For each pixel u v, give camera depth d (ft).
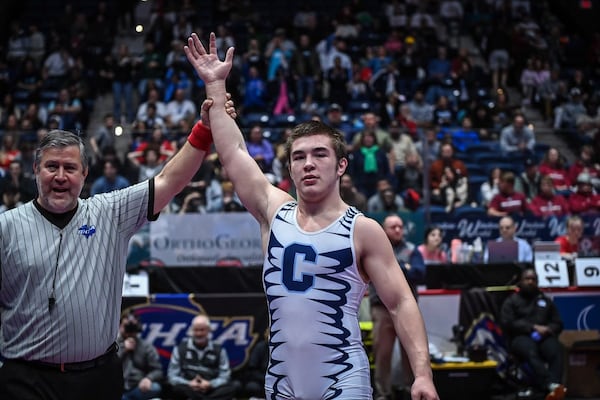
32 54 64.95
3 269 12.97
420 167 38.14
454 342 32.32
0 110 54.39
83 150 13.44
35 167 13.24
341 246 11.82
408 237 36.91
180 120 47.80
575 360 32.35
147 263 35.91
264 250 12.51
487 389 30.09
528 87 62.03
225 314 31.55
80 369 12.98
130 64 56.85
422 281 30.55
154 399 29.40
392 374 29.09
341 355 11.61
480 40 68.59
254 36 63.72
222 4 67.31
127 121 55.83
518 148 39.88
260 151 38.40
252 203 12.91
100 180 37.04
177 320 31.45
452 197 37.99
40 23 70.95
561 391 29.19
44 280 12.85
